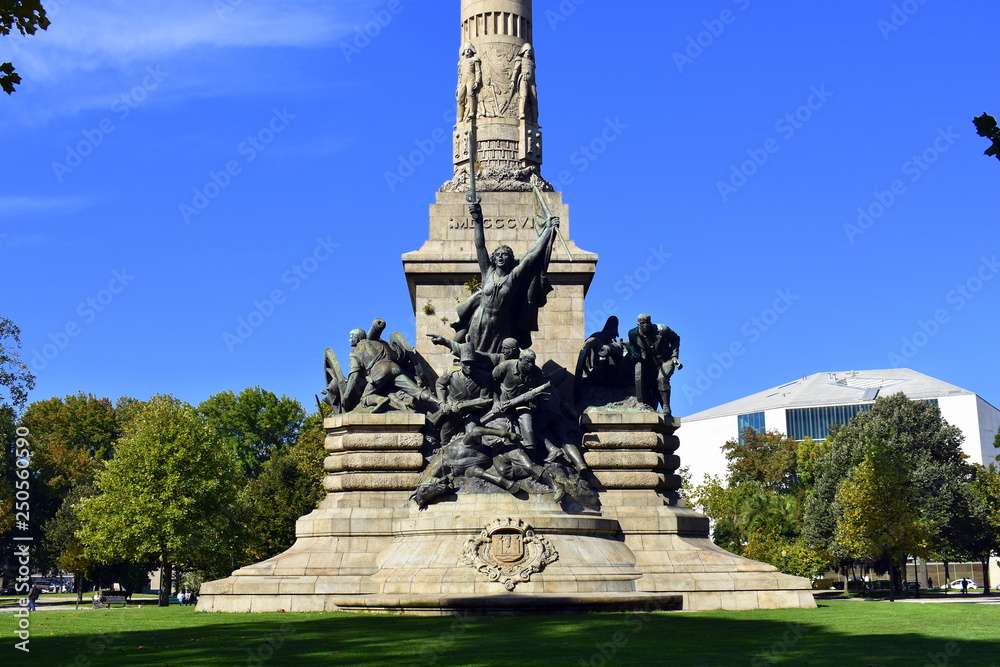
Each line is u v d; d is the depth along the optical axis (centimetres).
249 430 9712
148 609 3497
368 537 3341
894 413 8856
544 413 3478
